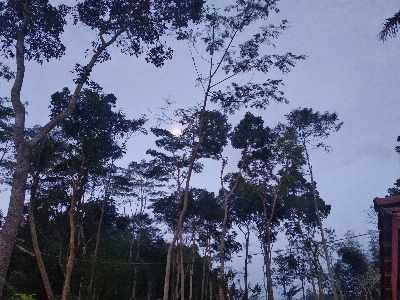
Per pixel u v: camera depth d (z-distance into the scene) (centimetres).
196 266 4822
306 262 4250
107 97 2144
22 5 1323
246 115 3125
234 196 3822
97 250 2775
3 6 1349
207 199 3766
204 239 4147
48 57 1540
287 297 4456
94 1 1462
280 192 3625
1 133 2491
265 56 1995
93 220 3294
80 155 2130
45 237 2886
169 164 3222
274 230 4100
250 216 4006
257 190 3400
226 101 2102
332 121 3469
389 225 661
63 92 2056
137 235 4650
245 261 4012
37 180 2112
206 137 2534
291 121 3566
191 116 2348
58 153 2208
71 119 2061
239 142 3109
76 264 2659
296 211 3909
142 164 3716
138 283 4347
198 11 1600
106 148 2166
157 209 3716
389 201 674
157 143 3039
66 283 1925
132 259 4144
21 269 2728
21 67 1228
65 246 2877
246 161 3147
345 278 4428
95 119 2081
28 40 1478
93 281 2461
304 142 3588
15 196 1048
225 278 2334
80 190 2527
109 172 2902
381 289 691
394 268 634
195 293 4819
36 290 2702
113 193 3350
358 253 3856
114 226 3656
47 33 1488
